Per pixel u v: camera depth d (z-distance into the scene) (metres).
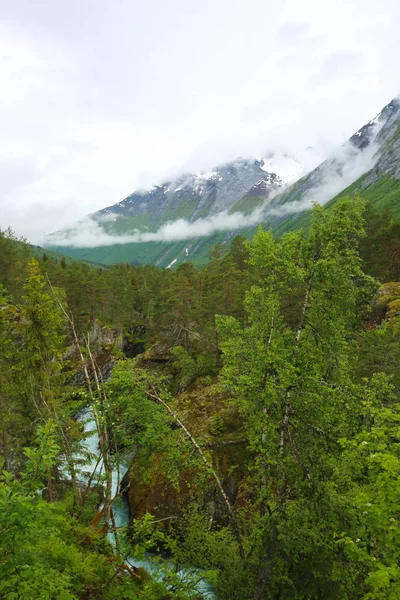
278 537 11.21
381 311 35.78
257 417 13.32
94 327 60.00
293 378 12.79
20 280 50.56
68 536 11.59
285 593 11.60
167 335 51.91
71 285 56.31
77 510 13.60
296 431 13.65
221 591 12.41
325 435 12.91
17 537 5.86
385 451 9.34
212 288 61.62
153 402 13.59
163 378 14.17
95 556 10.82
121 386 12.98
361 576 11.35
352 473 11.82
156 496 22.42
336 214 13.97
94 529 12.85
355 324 15.25
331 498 11.12
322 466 12.07
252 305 15.47
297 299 18.88
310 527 11.54
